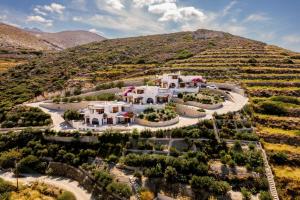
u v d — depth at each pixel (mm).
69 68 149000
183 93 98312
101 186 60312
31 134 77875
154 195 56250
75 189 62469
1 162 72312
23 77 140250
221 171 58812
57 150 72750
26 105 99062
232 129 72062
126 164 63500
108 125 79750
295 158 63031
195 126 72000
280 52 159250
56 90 118188
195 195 54719
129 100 94938
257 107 86250
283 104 86875
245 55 150875
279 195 54125
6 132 82125
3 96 112938
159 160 61531
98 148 70438
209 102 88562
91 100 98562
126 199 55438
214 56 153375
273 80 112812
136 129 71312
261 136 70625
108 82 121625
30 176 68688
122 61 161125
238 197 53625
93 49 197000
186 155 62375
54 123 84438
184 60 150875
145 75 131625
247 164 59562
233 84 109000
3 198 58531
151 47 196625
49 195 60969
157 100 94000
